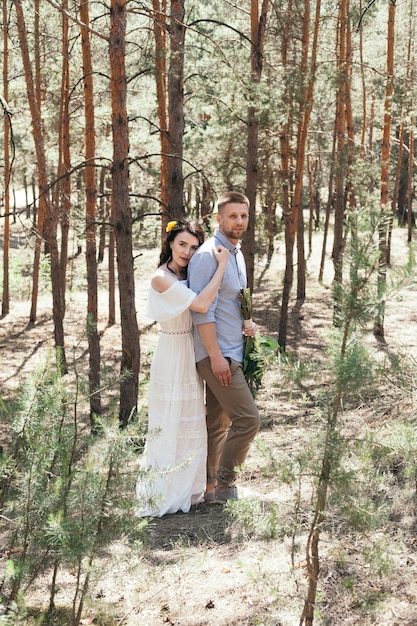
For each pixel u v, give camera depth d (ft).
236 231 14.19
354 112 80.94
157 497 9.20
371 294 7.06
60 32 51.06
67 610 9.94
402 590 9.71
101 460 8.60
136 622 9.86
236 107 44.29
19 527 8.95
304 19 45.03
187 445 14.67
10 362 44.11
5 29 43.91
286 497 13.64
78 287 71.26
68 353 45.60
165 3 43.57
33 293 56.13
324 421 7.75
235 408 14.25
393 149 94.63
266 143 53.21
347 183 56.70
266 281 69.97
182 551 11.75
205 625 9.60
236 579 10.77
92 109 37.93
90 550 8.57
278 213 96.48
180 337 14.56
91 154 38.01
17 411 9.18
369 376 7.30
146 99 58.70
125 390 27.35
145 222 61.52
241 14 59.62
